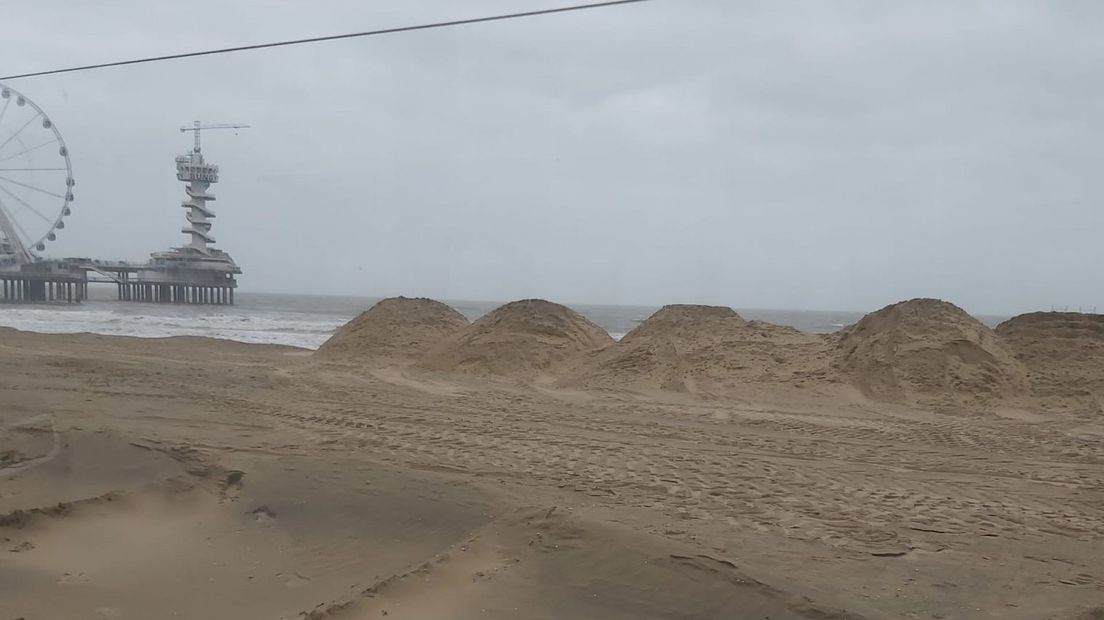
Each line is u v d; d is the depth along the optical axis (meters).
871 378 14.55
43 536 5.81
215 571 5.50
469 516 6.34
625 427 11.30
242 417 11.12
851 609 4.52
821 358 16.12
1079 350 14.95
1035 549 5.91
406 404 13.12
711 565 5.05
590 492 7.33
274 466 7.79
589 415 12.41
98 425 9.79
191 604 4.92
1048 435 10.94
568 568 5.18
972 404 13.27
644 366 16.58
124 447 8.21
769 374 15.49
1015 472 8.71
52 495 6.77
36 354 18.89
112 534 6.03
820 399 13.89
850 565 5.43
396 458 8.57
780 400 13.96
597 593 4.88
